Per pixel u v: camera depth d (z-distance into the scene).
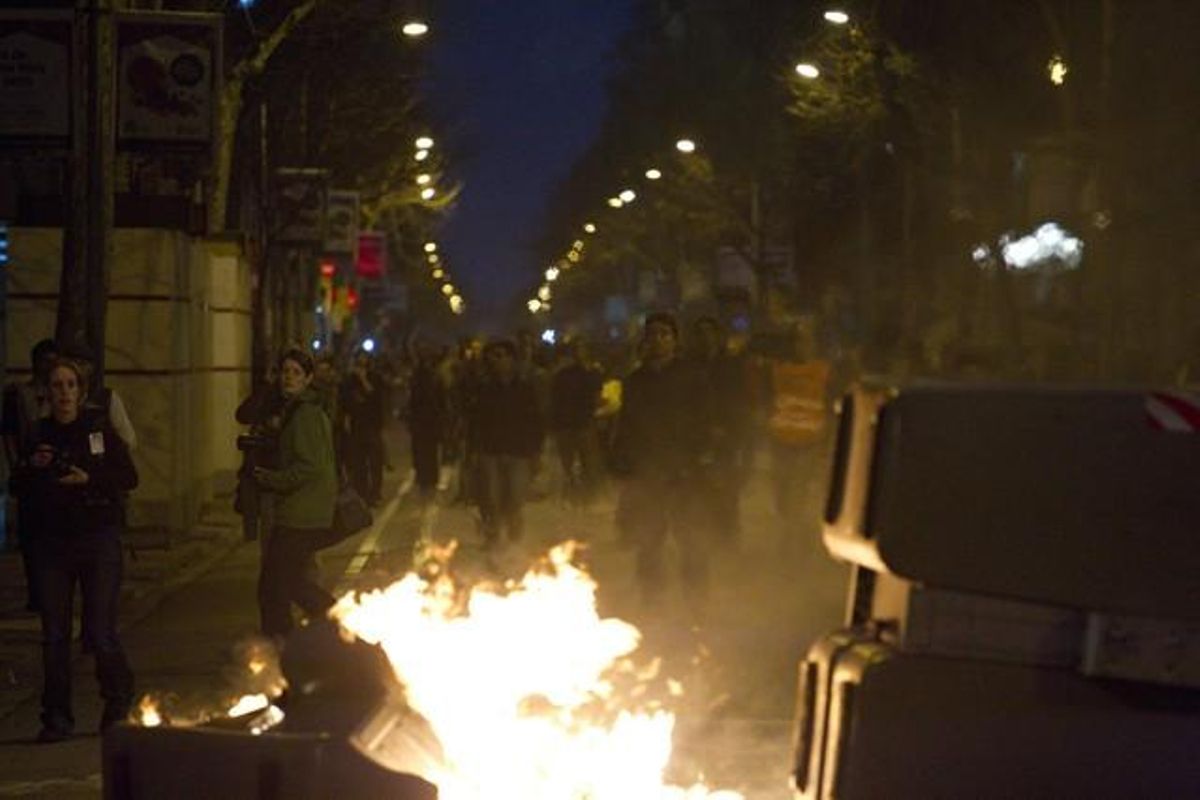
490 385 22.59
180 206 27.11
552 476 41.66
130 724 6.74
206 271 32.34
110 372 26.86
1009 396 5.86
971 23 42.38
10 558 24.59
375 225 77.75
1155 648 5.73
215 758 6.54
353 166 54.56
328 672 7.01
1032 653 5.80
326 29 34.81
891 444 5.86
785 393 21.53
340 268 68.88
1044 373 31.14
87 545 12.09
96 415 12.16
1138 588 5.75
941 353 23.53
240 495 16.28
